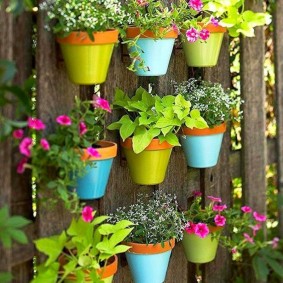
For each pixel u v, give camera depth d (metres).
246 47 3.25
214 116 2.92
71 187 2.48
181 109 2.77
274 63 3.33
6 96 2.30
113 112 2.77
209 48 2.91
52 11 2.38
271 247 3.26
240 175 3.36
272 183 3.88
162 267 2.79
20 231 2.23
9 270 2.30
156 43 2.68
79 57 2.39
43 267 2.42
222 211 3.14
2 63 2.16
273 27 3.30
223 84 3.22
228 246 3.23
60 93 2.49
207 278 3.29
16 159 2.40
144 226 2.76
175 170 3.06
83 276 2.44
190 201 3.23
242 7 3.12
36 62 2.42
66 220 2.54
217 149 2.99
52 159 2.34
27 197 2.47
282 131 3.37
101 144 2.61
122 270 2.88
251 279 3.38
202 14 3.06
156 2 2.71
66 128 2.38
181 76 3.05
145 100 2.78
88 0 2.43
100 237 2.57
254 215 3.16
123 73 2.80
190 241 3.03
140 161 2.73
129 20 2.64
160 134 2.74
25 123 2.22
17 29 2.37
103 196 2.76
